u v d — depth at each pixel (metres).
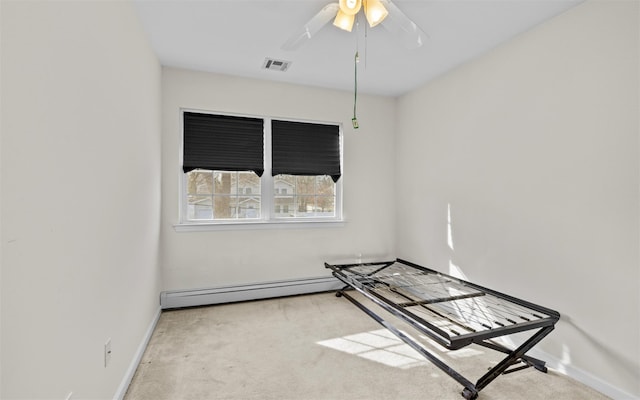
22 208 0.86
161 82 3.04
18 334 0.84
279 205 3.60
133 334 1.99
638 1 1.70
